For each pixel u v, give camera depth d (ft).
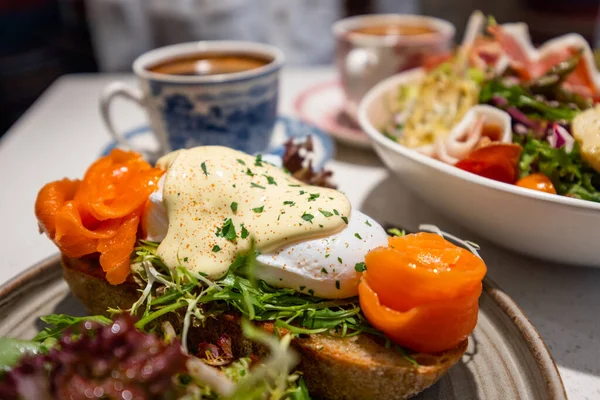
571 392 0.63
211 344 0.66
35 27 2.28
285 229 0.62
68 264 0.73
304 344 0.62
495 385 0.62
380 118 1.10
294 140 0.97
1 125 2.06
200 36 2.15
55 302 0.76
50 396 0.53
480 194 0.74
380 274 0.59
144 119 1.44
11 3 2.16
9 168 1.17
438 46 1.21
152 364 0.53
